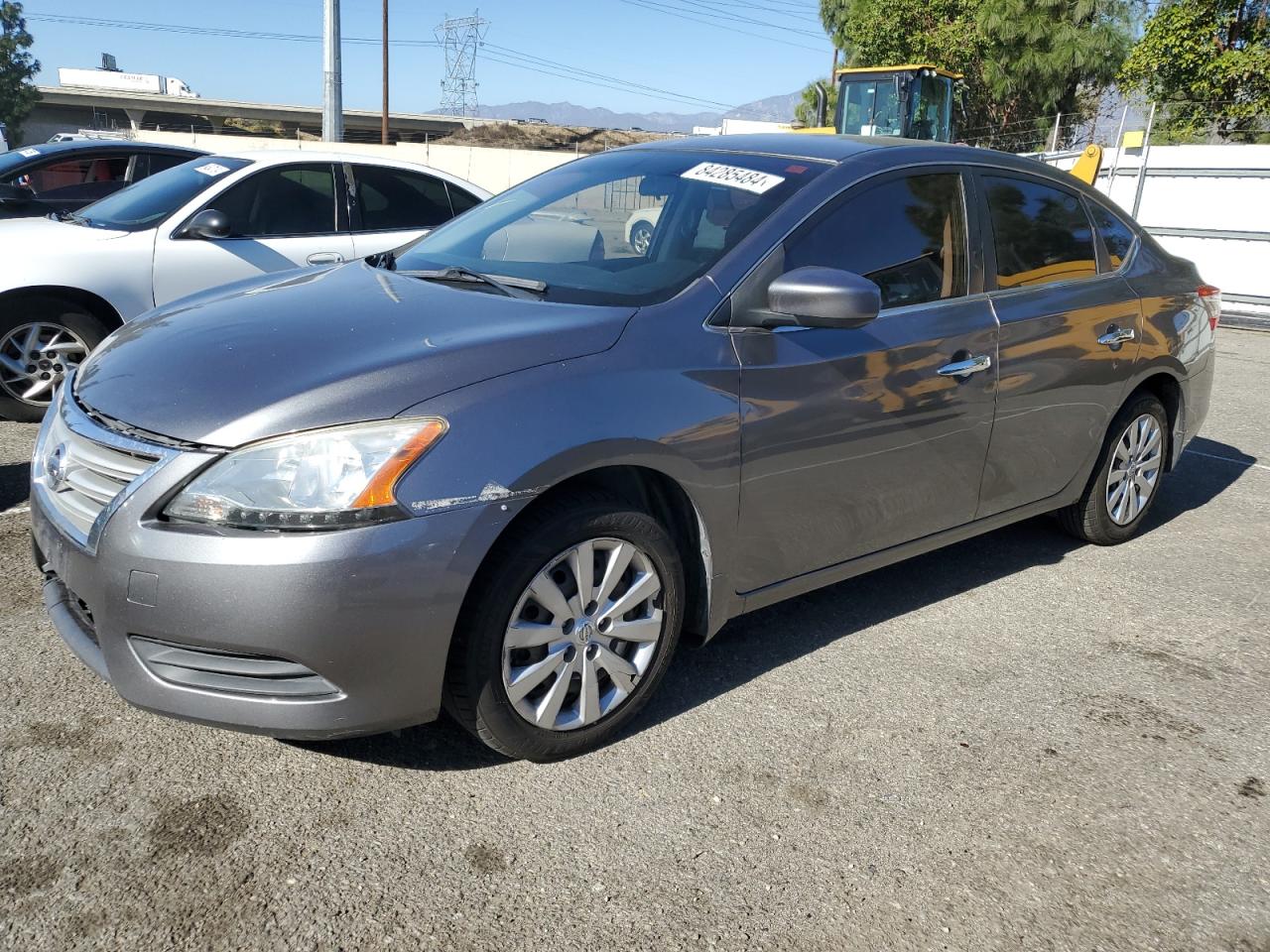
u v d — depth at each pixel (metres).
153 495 2.32
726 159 3.55
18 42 56.59
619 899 2.29
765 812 2.63
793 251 3.13
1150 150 14.79
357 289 3.15
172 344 2.74
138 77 86.19
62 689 3.00
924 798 2.73
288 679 2.36
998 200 3.82
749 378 2.92
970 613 3.92
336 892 2.26
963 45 30.05
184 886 2.25
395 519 2.32
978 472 3.71
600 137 56.53
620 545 2.73
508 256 3.39
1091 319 4.05
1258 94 20.67
